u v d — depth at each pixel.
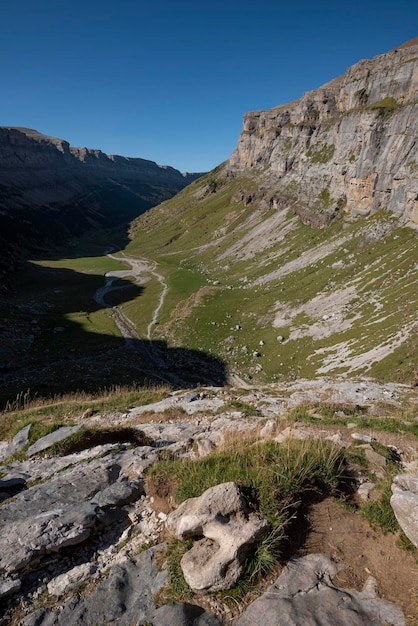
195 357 87.75
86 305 132.88
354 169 134.25
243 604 6.44
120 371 79.12
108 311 127.00
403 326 67.44
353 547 7.33
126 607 6.77
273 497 7.98
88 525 8.37
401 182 112.44
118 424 18.28
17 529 8.21
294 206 172.12
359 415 17.84
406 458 11.19
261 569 6.84
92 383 71.25
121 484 9.83
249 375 76.62
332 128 175.88
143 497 9.61
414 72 123.81
